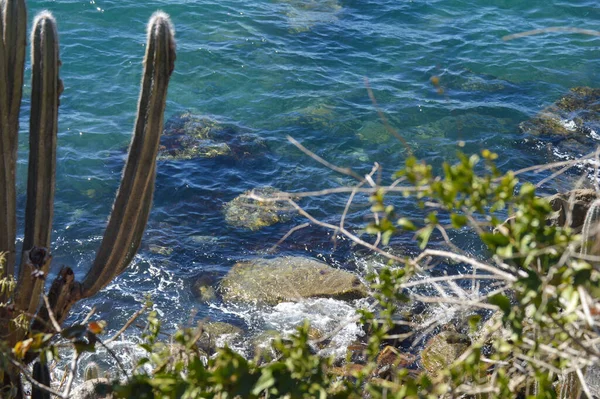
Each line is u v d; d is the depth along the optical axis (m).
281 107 15.70
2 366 4.18
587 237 4.00
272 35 18.42
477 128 15.23
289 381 3.24
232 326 10.03
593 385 4.59
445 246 11.43
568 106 16.14
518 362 4.08
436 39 18.94
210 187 13.07
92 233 11.88
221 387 3.23
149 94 5.29
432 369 8.22
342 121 15.27
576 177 13.26
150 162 5.43
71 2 18.61
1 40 4.99
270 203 12.66
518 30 19.56
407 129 15.14
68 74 16.14
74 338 4.05
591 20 20.31
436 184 3.10
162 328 10.01
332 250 11.70
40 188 5.39
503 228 3.14
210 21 18.73
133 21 18.31
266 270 11.10
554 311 3.10
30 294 5.37
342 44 18.39
